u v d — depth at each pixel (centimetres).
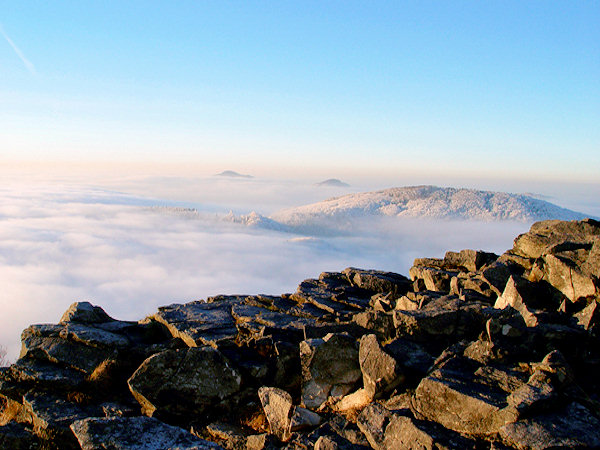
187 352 1341
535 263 1557
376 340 1188
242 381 1330
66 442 1128
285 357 1399
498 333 1141
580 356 1063
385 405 1055
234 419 1255
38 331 1606
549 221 1953
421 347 1255
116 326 1784
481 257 2100
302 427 1070
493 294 1661
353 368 1216
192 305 2050
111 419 957
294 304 2083
